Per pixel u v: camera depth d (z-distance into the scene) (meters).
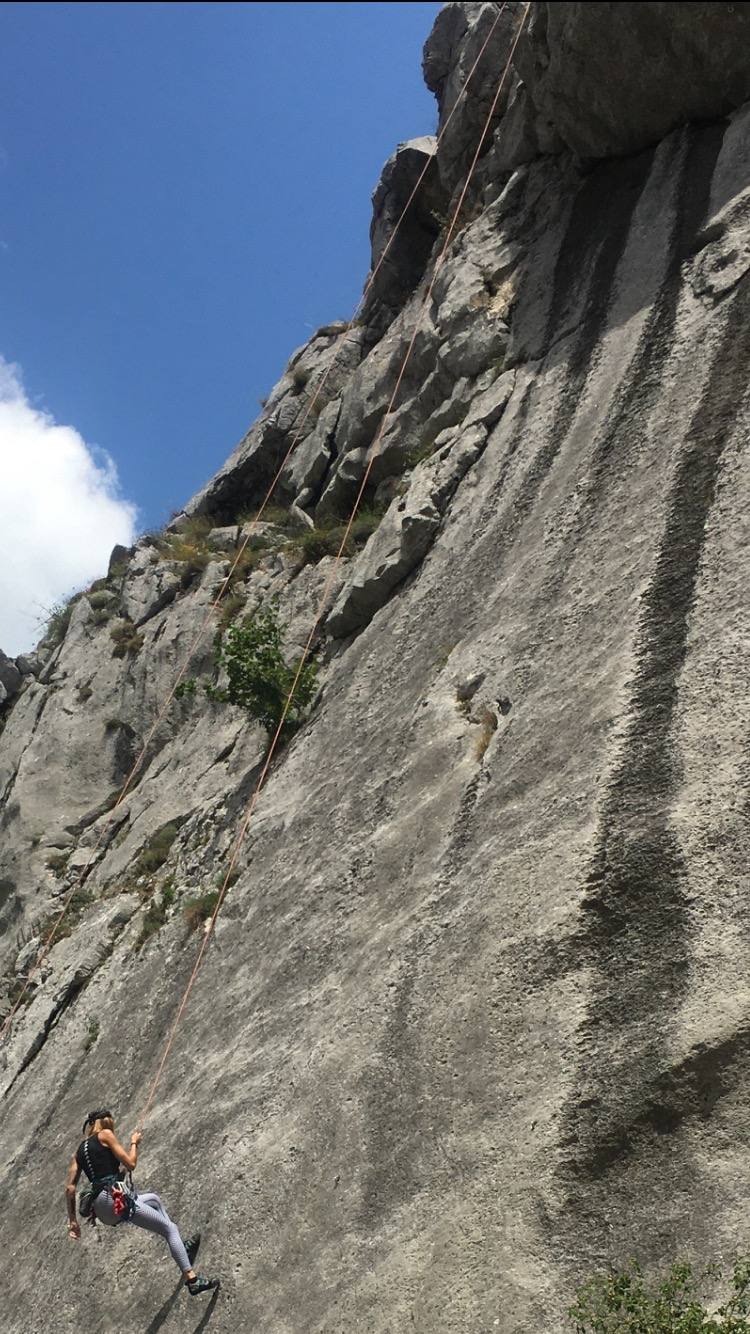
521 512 12.32
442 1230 7.79
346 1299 7.96
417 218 20.23
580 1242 7.20
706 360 11.02
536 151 16.19
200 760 17.17
